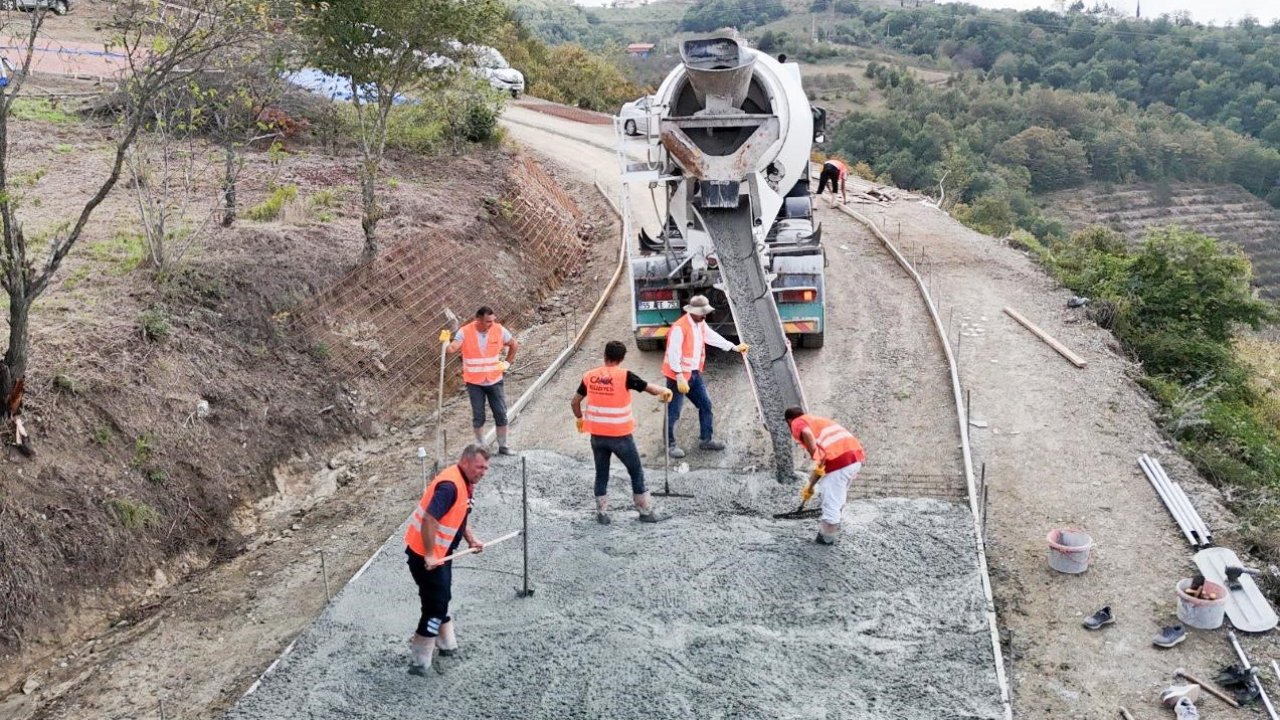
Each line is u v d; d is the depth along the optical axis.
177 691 7.55
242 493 10.25
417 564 6.96
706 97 11.79
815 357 13.38
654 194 13.76
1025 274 17.25
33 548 8.24
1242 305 16.02
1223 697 7.05
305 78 21.52
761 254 12.44
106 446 9.40
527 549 8.24
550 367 13.27
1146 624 7.90
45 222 13.77
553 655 7.28
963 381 12.47
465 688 6.97
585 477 10.21
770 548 8.58
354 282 13.66
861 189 25.12
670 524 9.09
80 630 8.27
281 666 7.31
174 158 14.58
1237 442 12.43
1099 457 10.57
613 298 16.73
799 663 7.14
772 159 12.26
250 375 11.34
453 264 15.76
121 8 12.96
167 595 8.91
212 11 10.75
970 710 6.65
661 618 7.69
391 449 11.96
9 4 9.47
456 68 15.65
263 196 16.17
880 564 8.32
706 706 6.71
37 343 10.05
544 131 30.62
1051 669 7.45
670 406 10.76
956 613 7.69
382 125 14.72
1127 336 15.26
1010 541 9.09
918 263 17.73
